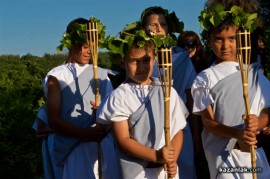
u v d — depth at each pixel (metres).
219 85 4.14
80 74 5.03
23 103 9.34
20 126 8.45
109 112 4.00
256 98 4.18
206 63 6.07
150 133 3.97
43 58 18.70
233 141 4.18
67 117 4.95
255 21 4.05
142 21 5.02
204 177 5.48
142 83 4.05
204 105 4.17
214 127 4.12
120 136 3.96
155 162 3.96
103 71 5.16
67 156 5.04
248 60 3.88
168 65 3.80
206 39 4.35
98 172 4.79
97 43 4.62
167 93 3.83
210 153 4.29
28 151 8.38
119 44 3.96
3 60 21.30
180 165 4.68
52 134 5.59
